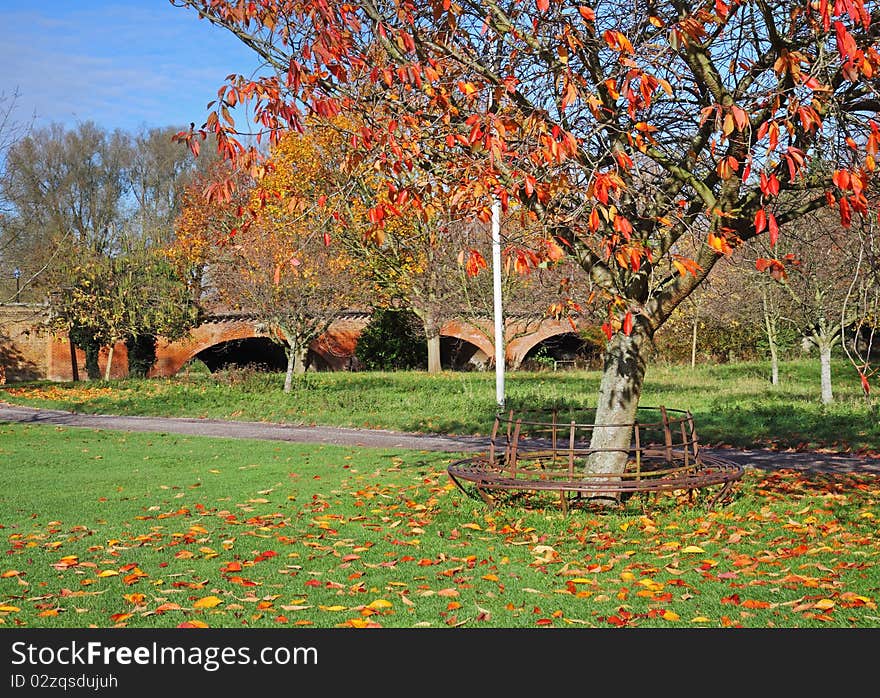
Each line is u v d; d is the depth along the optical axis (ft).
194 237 118.83
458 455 43.29
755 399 70.54
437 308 110.11
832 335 66.39
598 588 19.72
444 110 22.95
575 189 22.57
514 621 17.67
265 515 28.84
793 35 24.04
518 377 105.40
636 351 29.60
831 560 21.47
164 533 25.94
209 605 18.61
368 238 23.59
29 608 18.67
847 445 42.93
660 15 26.08
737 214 25.31
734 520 26.35
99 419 71.20
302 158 74.79
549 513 27.73
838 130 22.13
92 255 115.85
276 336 90.02
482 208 22.20
